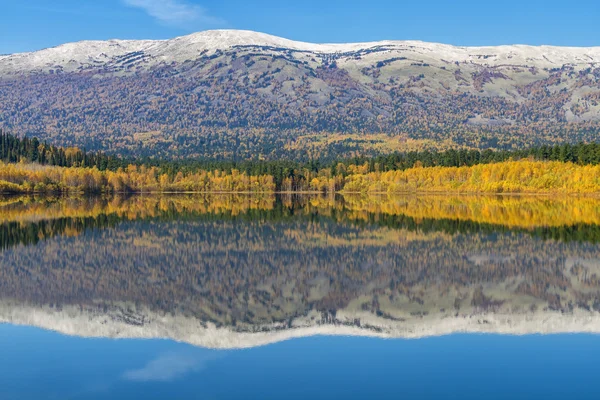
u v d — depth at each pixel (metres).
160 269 68.38
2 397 31.28
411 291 56.81
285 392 31.84
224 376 34.16
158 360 37.06
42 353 38.34
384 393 31.56
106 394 31.66
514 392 31.64
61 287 58.56
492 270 67.06
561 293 55.75
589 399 30.75
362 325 45.16
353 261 73.31
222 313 48.81
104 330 43.75
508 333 42.66
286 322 46.06
